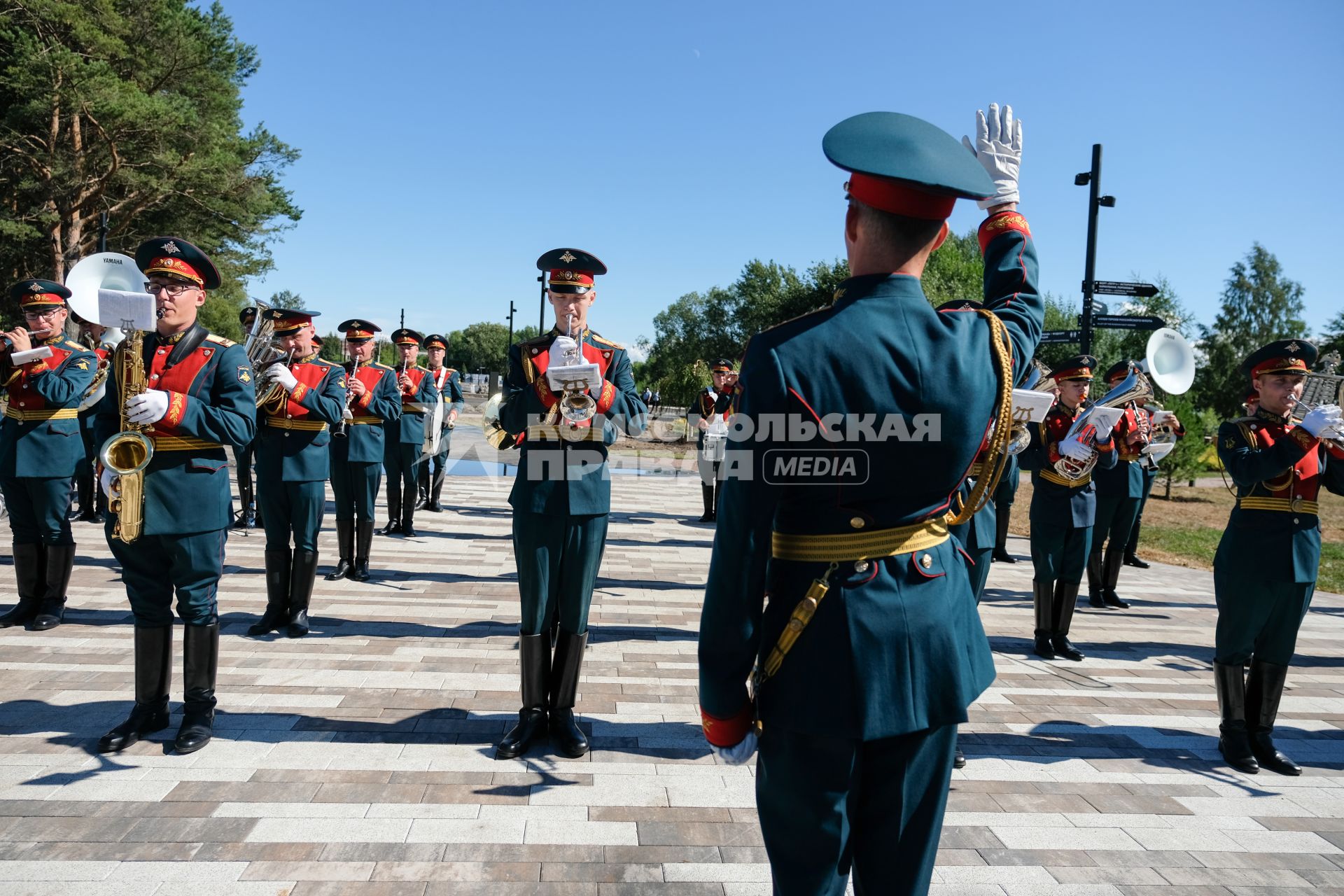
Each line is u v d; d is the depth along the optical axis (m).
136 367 3.65
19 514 5.38
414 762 3.72
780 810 1.79
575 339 4.03
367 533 7.27
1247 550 4.23
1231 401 49.81
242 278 34.03
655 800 3.48
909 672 1.71
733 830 3.26
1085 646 6.38
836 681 1.71
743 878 2.93
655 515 12.74
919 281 1.83
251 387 3.94
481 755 3.83
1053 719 4.73
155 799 3.29
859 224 1.81
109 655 4.91
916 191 1.71
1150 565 10.88
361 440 7.13
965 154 1.78
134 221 28.66
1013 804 3.67
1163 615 7.68
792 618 1.76
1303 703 5.32
